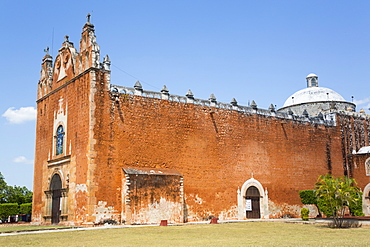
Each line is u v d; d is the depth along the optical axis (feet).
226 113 132.16
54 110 124.77
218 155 126.93
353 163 159.94
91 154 101.91
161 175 108.68
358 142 167.94
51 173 120.98
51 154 122.42
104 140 104.99
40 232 84.48
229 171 128.16
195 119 124.57
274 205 136.46
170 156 116.67
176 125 119.96
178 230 86.53
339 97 187.42
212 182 123.65
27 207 181.57
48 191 120.37
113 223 101.65
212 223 109.40
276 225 103.19
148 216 103.96
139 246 57.26
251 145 135.54
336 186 100.12
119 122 108.88
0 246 59.98
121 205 103.71
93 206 99.50
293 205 141.38
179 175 112.27
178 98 122.62
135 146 110.42
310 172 149.07
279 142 143.13
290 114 149.69
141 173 105.29
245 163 132.57
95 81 106.73
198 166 121.80
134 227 94.38
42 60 139.54
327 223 107.34
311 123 154.61
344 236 73.26
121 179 105.40
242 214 128.06
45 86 135.13
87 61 109.50
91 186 100.27
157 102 117.50
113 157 105.70
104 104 107.04
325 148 156.35
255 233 79.92
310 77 198.08
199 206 119.34
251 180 132.67
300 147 148.56
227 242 62.64
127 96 111.86
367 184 154.51
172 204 108.99
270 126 142.20
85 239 68.95
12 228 108.78
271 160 139.44
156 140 114.83
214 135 127.54
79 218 101.30
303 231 84.94
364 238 69.31
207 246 56.65
